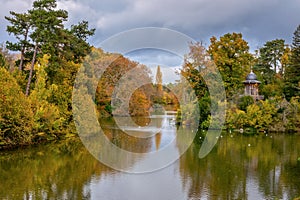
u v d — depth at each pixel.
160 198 11.10
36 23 23.88
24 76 25.00
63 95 24.69
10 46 25.03
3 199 10.68
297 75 37.22
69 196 11.09
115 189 11.98
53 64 24.62
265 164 16.23
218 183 12.88
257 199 11.06
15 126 19.78
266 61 53.75
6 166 15.27
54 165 15.55
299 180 13.37
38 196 11.04
